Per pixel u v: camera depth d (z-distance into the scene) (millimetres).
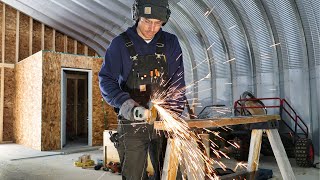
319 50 5742
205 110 7488
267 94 6602
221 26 6898
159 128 1541
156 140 1886
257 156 2500
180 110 1847
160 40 1828
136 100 1795
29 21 10750
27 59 8789
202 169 1664
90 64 8352
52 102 7664
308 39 5895
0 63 10086
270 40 6410
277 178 4242
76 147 7969
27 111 8586
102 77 1754
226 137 6098
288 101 6301
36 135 7770
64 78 8180
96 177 4457
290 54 6215
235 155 5707
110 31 9453
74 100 11852
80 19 9500
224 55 7227
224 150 6078
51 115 7621
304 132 5867
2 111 9961
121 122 1799
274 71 6535
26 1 9398
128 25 8539
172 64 1890
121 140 1826
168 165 1655
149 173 3752
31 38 10641
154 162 1933
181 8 7105
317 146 5910
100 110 8406
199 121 1608
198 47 7621
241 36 6801
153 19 1616
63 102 8078
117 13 8062
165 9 1628
